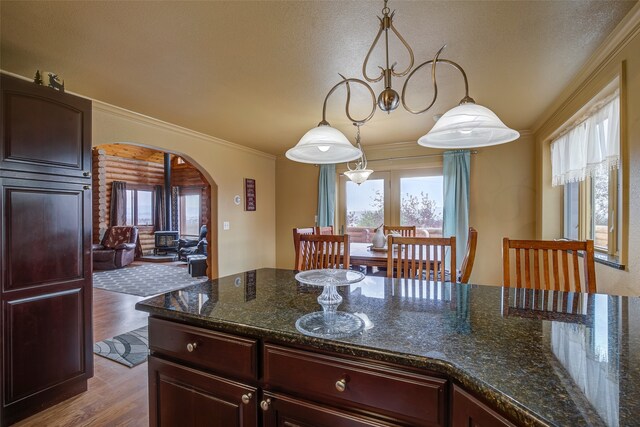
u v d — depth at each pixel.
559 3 1.58
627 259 1.83
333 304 1.27
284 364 0.99
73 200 2.11
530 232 3.93
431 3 1.58
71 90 2.65
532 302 1.31
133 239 7.64
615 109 2.10
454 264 1.89
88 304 2.19
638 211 1.73
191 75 2.39
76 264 2.12
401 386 0.84
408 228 4.16
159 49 2.02
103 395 2.12
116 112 3.12
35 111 1.92
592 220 2.73
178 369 1.18
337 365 0.91
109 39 1.91
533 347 0.87
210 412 1.12
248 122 3.58
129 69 2.29
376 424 0.86
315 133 1.55
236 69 2.29
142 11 1.64
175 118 3.44
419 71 2.30
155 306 1.25
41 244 1.95
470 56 2.09
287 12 1.66
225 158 4.64
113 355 2.68
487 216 4.15
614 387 0.66
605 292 2.14
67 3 1.57
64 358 2.05
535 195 3.89
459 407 0.77
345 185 5.26
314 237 2.34
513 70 2.28
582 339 0.92
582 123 2.65
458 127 1.34
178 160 10.10
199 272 6.13
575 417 0.57
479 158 4.20
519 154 3.99
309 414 0.95
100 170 7.88
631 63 1.78
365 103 2.95
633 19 1.67
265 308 1.23
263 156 5.44
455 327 1.02
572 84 2.49
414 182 4.79
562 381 0.69
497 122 1.35
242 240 4.96
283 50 2.04
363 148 4.93
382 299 1.35
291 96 2.79
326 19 1.72
